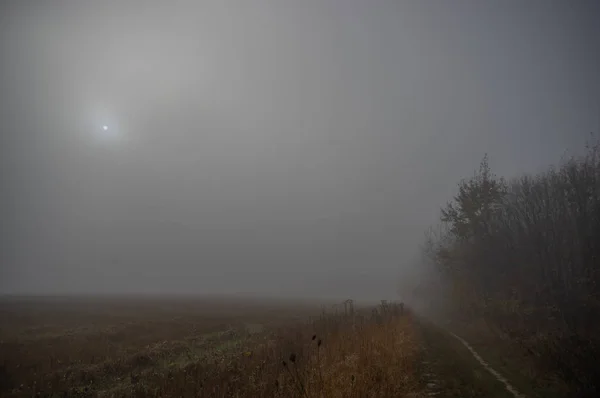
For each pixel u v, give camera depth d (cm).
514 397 1152
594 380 1152
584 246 2306
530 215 2866
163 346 2559
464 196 3403
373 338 1692
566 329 1930
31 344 2600
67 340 2755
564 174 2652
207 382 1271
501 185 3250
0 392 1664
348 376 1091
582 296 2148
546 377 1337
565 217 2531
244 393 1105
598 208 2280
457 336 2781
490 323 2684
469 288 3459
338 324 2247
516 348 1841
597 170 2428
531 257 2766
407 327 2823
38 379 1786
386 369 1283
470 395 1192
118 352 2428
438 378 1416
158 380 1580
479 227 3347
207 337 3028
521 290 2695
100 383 1794
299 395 990
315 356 1367
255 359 1544
